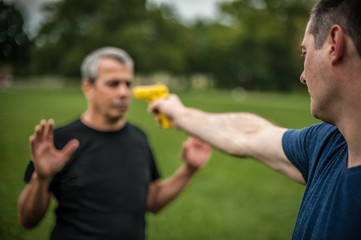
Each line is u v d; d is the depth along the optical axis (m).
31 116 13.98
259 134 1.34
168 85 62.56
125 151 2.00
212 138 1.47
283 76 60.78
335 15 0.81
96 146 1.91
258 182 6.23
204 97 40.00
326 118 0.87
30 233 3.78
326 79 0.83
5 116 13.74
